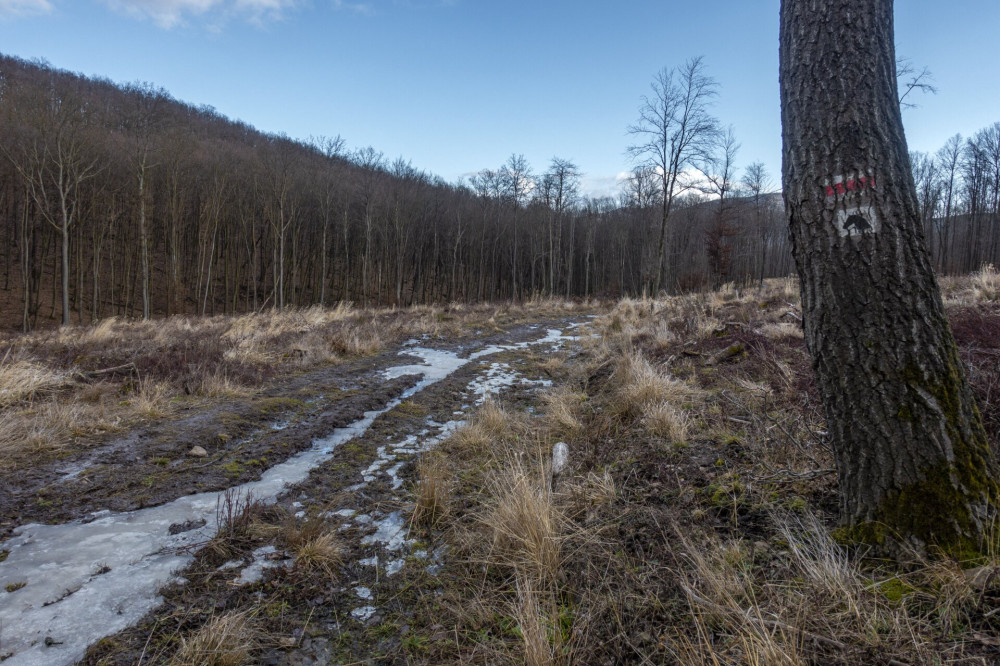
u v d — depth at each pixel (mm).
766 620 1936
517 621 2293
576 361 8992
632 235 53375
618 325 12656
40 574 2621
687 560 2500
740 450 3697
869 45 2297
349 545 3043
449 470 4148
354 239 49281
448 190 54156
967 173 42781
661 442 4086
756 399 4758
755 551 2488
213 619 2297
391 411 5891
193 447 4477
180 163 32281
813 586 2086
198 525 3203
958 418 2123
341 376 7590
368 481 3992
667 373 5938
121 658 2066
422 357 9609
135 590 2523
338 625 2369
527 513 2844
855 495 2322
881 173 2232
